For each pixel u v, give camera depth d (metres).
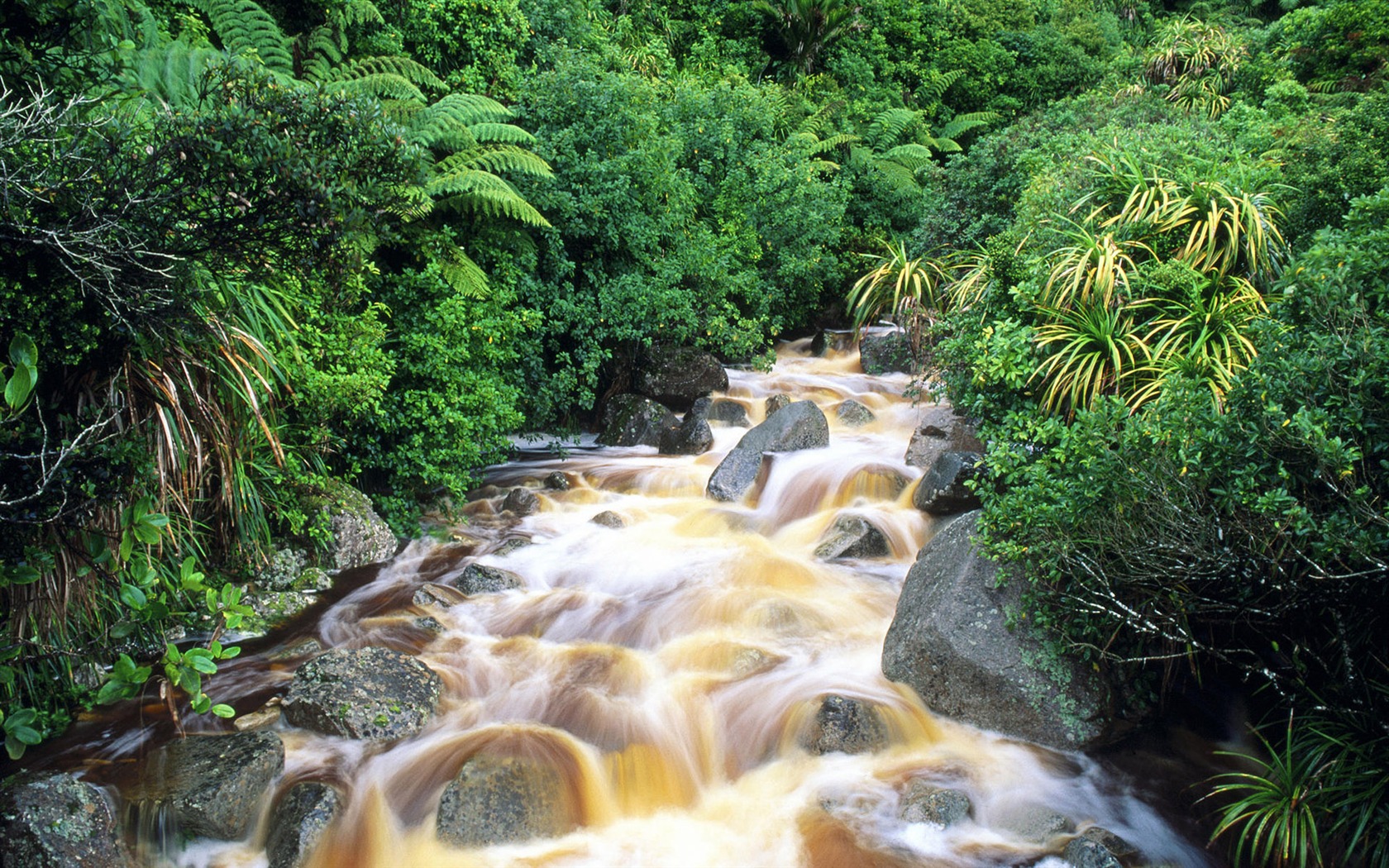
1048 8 23.50
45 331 3.23
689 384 9.45
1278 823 3.31
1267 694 4.09
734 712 4.32
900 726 4.16
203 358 4.27
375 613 5.11
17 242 2.99
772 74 16.84
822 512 6.57
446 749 3.91
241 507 4.82
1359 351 3.35
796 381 10.25
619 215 8.77
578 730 4.14
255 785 3.55
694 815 3.81
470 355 6.88
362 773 3.76
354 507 5.86
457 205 7.30
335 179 3.36
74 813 3.19
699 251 9.77
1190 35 15.23
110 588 4.12
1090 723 4.03
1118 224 6.16
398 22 9.55
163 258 3.29
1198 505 3.59
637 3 15.05
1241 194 5.98
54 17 3.61
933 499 6.05
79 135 3.16
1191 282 5.48
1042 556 4.09
